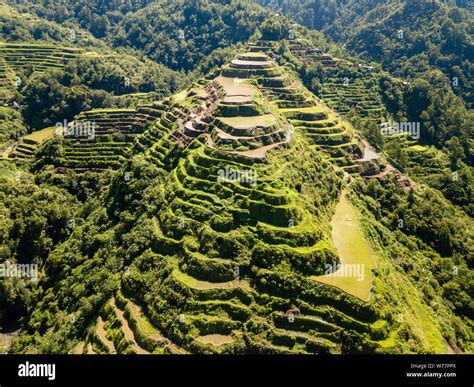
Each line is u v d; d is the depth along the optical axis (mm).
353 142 151000
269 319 83938
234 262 91438
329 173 128750
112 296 97312
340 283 88312
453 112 197125
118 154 163375
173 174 119438
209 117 133625
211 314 85062
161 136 150750
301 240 94000
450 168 173750
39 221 122688
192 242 96750
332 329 82188
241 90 150875
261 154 112875
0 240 115938
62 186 147125
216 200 103125
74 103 196875
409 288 104625
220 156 113125
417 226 129000
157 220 108500
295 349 80125
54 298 106625
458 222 134625
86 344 89375
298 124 152875
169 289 89750
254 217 98312
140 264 98812
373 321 83562
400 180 146625
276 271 88688
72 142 165375
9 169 154625
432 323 96312
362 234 108000
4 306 107375
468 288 111812
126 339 85688
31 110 196250
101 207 129500
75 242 120125
